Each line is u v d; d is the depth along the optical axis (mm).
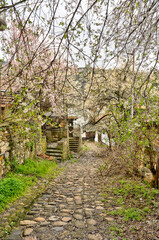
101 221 3848
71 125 20312
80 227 3604
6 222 3713
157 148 5766
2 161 6480
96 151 19469
